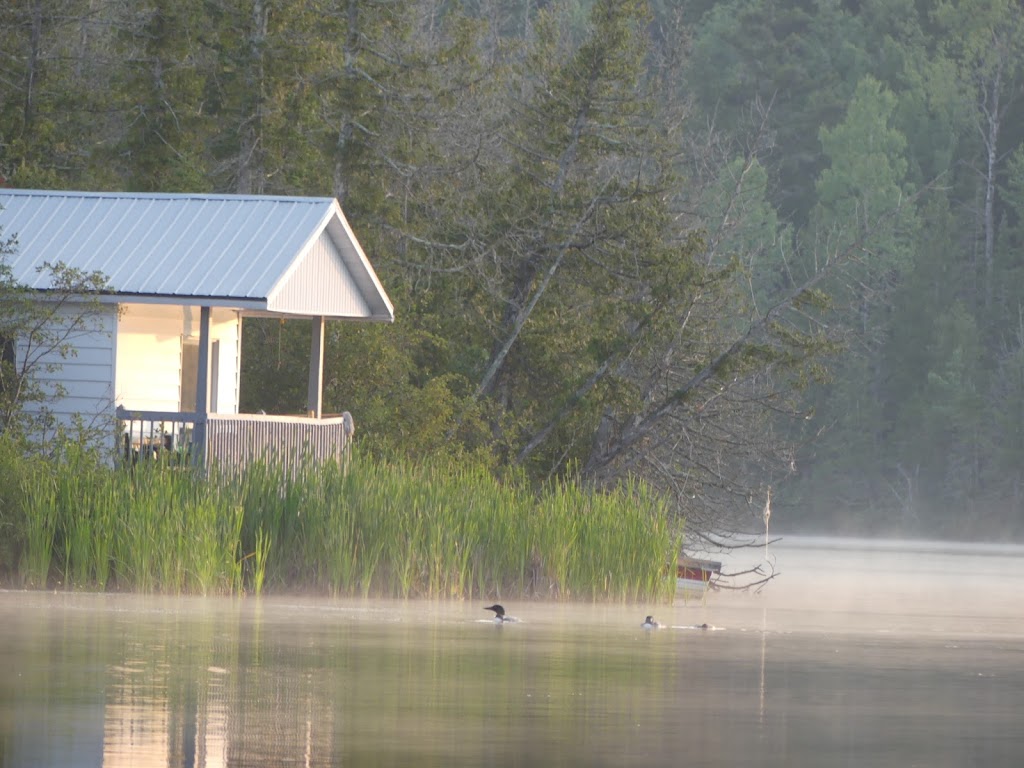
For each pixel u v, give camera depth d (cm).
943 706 6269
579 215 16138
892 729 5728
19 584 10175
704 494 15725
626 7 16475
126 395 12094
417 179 17662
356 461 11188
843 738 5531
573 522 11269
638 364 15912
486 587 11056
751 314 18075
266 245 11938
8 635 7719
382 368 14862
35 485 10256
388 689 6359
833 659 7838
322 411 14800
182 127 17675
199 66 17762
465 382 15988
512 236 16250
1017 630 9869
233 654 7269
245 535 10638
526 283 16500
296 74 17238
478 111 18350
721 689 6619
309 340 15050
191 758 4912
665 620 9862
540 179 16512
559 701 6175
